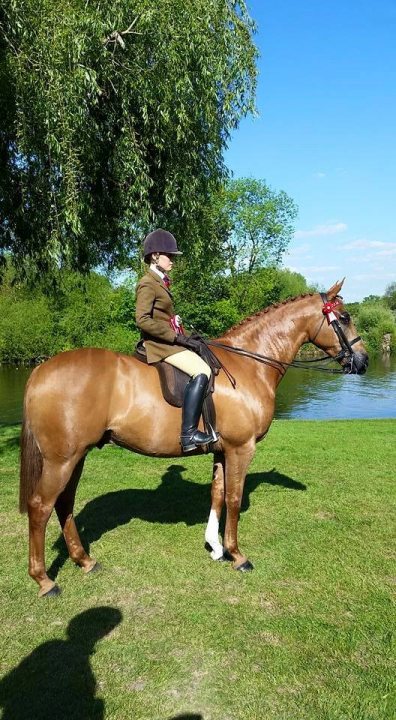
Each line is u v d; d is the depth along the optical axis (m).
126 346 29.80
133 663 2.90
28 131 6.39
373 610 3.43
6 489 5.86
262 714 2.52
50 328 34.78
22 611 3.40
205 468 6.74
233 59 7.26
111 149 7.49
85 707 2.57
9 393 24.94
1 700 2.61
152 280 3.73
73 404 3.47
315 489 5.89
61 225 6.89
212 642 3.08
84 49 6.03
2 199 7.49
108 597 3.59
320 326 4.34
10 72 6.17
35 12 6.07
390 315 49.94
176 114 7.02
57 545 4.39
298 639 3.11
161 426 3.70
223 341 4.25
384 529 4.77
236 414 3.84
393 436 8.88
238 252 34.84
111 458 7.20
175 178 7.45
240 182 33.62
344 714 2.51
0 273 9.23
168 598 3.57
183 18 6.65
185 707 2.57
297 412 19.81
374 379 30.47
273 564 4.07
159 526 4.81
